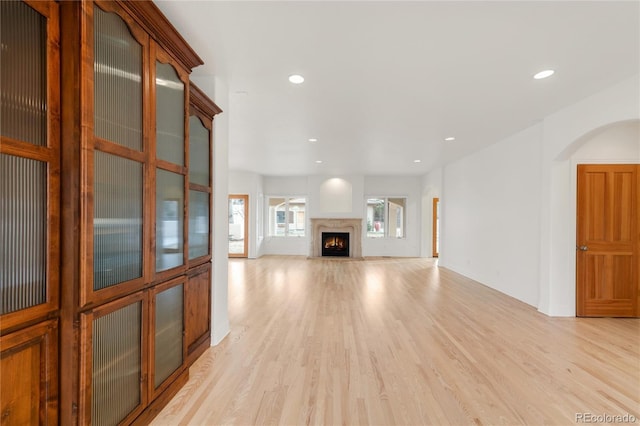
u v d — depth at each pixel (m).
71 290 1.28
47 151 1.23
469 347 2.93
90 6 1.31
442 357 2.72
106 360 1.46
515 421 1.89
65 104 1.27
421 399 2.10
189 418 1.88
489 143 5.32
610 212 3.93
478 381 2.33
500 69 2.64
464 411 1.98
